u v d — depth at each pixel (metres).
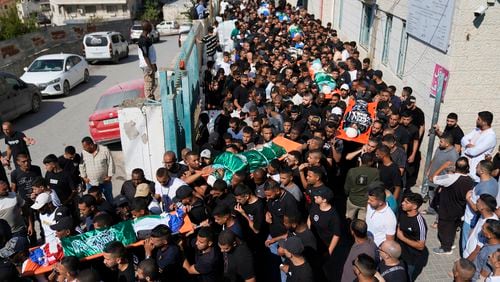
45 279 5.79
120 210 6.88
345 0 19.09
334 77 11.84
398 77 12.39
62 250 5.91
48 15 65.81
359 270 4.74
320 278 6.35
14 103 15.12
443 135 7.78
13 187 8.03
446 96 9.53
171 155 7.36
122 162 11.88
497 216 5.99
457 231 8.10
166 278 5.58
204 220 6.38
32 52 24.64
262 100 10.37
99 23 32.41
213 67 15.05
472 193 6.69
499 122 9.67
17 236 6.59
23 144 9.66
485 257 5.41
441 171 7.76
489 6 8.84
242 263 5.40
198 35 15.91
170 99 9.20
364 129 8.67
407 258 6.12
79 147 13.14
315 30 17.78
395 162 7.72
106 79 21.95
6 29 28.98
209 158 7.91
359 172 7.03
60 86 18.30
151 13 61.03
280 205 6.33
